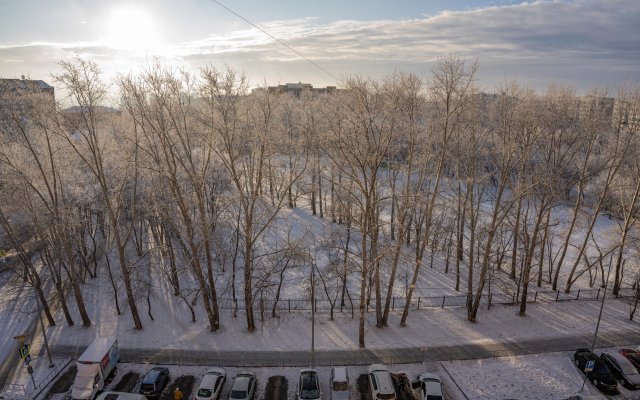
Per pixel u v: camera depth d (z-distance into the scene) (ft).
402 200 115.03
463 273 152.15
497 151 126.41
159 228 158.71
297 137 186.70
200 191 102.68
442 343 106.01
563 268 159.94
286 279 141.28
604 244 176.14
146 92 95.45
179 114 104.22
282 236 172.86
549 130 123.03
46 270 144.77
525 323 117.19
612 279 150.10
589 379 92.94
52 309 121.19
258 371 93.81
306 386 84.17
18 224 135.64
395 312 122.21
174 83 96.94
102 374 87.15
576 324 117.29
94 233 155.02
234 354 100.12
